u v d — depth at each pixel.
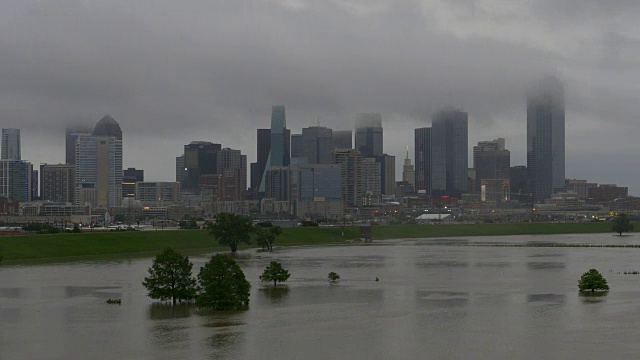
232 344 134.38
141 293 196.25
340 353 128.00
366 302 180.00
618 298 183.62
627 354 125.31
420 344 134.00
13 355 128.12
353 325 150.75
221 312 166.25
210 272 171.62
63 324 152.50
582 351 127.75
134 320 156.38
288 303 178.25
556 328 146.38
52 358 126.06
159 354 127.81
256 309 169.75
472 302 179.38
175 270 181.50
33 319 158.25
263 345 133.50
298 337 139.62
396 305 175.12
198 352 128.88
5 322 155.25
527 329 145.75
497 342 135.00
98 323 153.38
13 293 197.38
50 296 191.38
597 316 158.50
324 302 179.88
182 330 145.75
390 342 135.62
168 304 177.25
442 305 175.00
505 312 164.75
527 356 125.06
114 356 126.88
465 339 137.62
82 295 192.88
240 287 174.50
